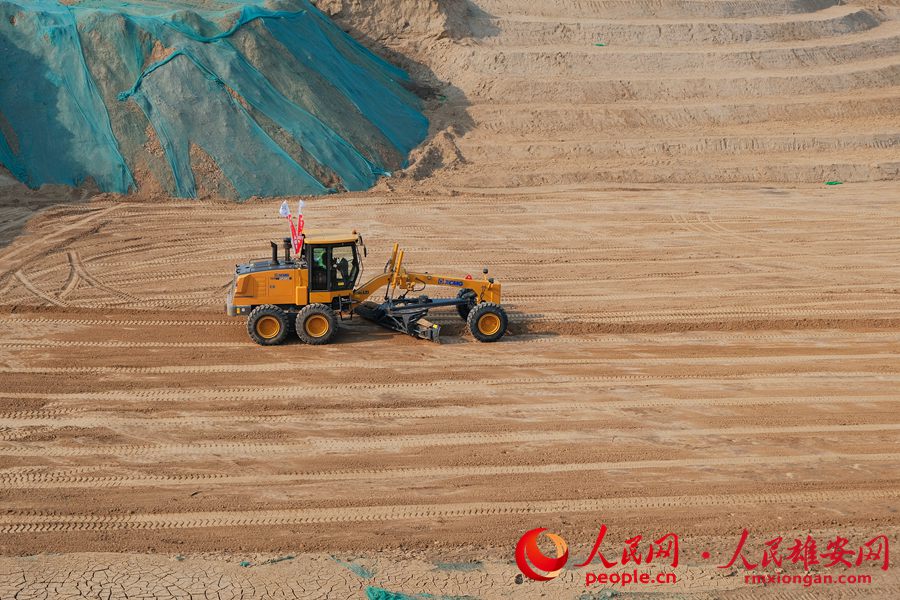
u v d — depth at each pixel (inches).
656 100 2267.5
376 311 1098.1
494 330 1088.2
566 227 1589.6
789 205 1752.0
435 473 779.4
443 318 1165.7
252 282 1043.3
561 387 960.9
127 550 663.8
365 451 813.9
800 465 802.2
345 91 1948.8
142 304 1192.2
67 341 1062.4
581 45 2496.3
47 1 1959.9
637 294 1273.4
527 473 781.3
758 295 1274.6
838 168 1942.7
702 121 2182.6
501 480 769.6
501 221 1612.9
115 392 924.6
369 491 749.9
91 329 1105.4
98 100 1685.5
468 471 783.1
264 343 1055.0
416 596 621.0
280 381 959.6
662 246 1499.8
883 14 2915.8
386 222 1577.3
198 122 1702.8
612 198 1775.3
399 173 1828.2
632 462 802.2
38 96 1679.4
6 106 1660.9
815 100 2277.3
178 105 1705.2
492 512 724.0
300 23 2032.5
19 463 778.2
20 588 615.5
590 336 1123.9
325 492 746.8
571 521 713.6
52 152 1636.3
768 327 1161.4
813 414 903.1
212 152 1681.8
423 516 716.7
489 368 1010.1
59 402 898.1
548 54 2363.4
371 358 1031.0
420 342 1088.2
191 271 1325.0
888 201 1781.5
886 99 2285.9
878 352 1076.5
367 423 867.4
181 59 1752.0
